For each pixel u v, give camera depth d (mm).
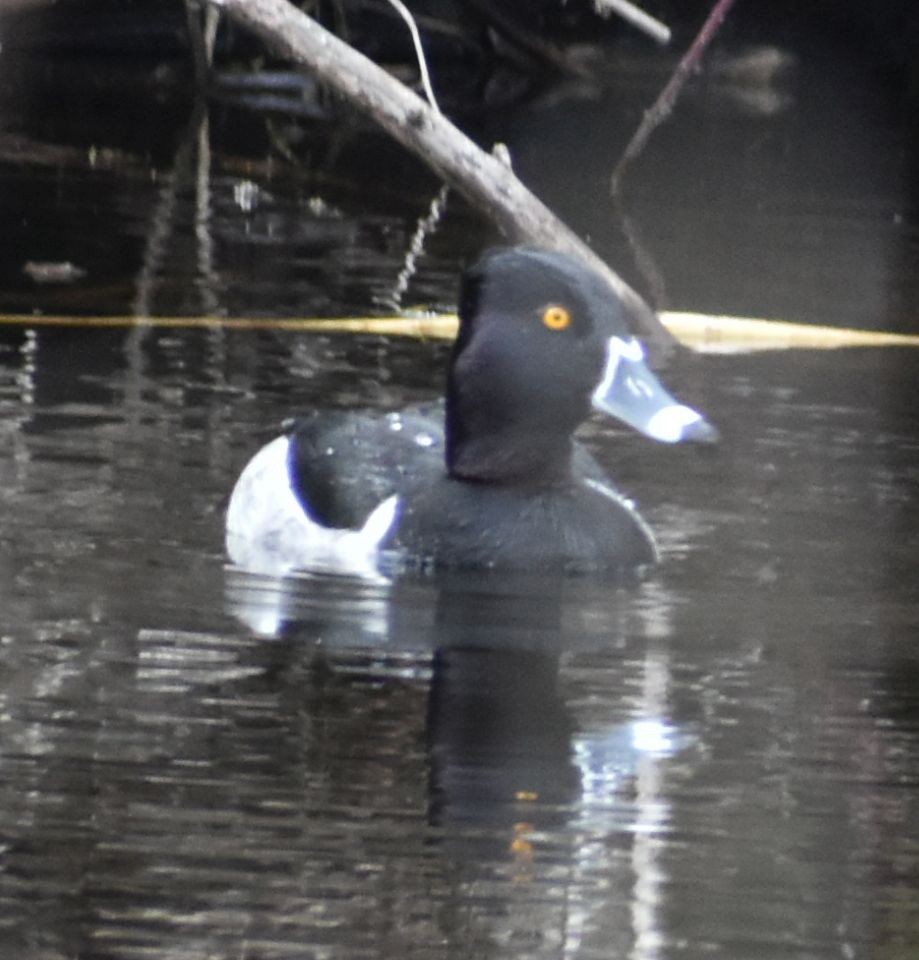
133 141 24406
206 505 11352
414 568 10500
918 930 6883
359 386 14055
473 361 10578
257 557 10602
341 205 21438
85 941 6680
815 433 13273
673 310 17297
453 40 28172
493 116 26625
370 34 27844
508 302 10602
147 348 14922
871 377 15008
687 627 9750
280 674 8969
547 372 10531
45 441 12289
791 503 11734
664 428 10656
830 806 7797
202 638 9367
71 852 7254
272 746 8203
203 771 7941
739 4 28766
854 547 11008
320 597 10016
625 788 7914
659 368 15094
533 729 8438
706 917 6949
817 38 28875
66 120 25453
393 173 23484
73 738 8195
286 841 7395
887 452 12852
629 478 12125
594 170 23812
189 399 13484
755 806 7812
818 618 9922
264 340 15367
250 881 7090
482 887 7105
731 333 16531
